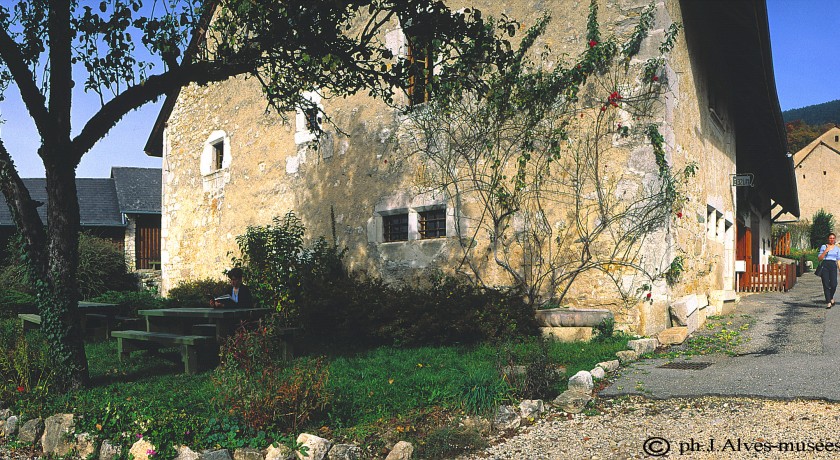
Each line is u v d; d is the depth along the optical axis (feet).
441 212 31.17
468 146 29.66
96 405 16.38
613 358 21.43
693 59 30.73
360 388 18.35
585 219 26.43
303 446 13.48
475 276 29.22
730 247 41.65
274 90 23.16
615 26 26.13
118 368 22.24
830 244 33.86
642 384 18.12
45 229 19.22
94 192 76.48
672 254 25.94
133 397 17.11
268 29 19.53
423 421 15.17
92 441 15.01
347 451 13.58
